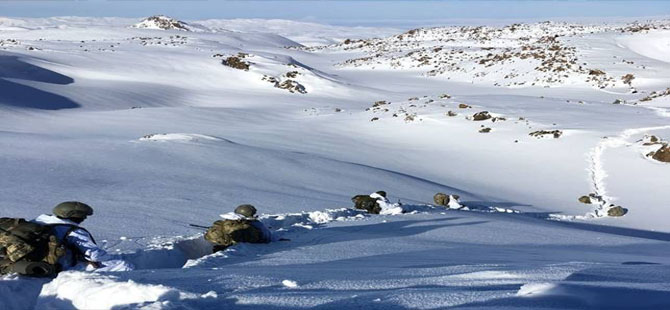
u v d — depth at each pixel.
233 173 21.84
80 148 25.25
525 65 91.38
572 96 70.00
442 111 47.97
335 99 72.81
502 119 43.66
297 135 40.38
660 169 29.83
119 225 10.84
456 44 141.88
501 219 16.56
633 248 11.52
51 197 14.23
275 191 18.56
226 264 7.34
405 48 139.12
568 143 36.06
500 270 5.30
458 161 34.22
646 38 109.25
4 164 19.38
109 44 106.25
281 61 94.25
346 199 18.36
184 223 11.48
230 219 9.15
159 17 193.12
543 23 183.50
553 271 5.15
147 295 3.76
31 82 60.81
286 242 9.58
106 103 59.31
